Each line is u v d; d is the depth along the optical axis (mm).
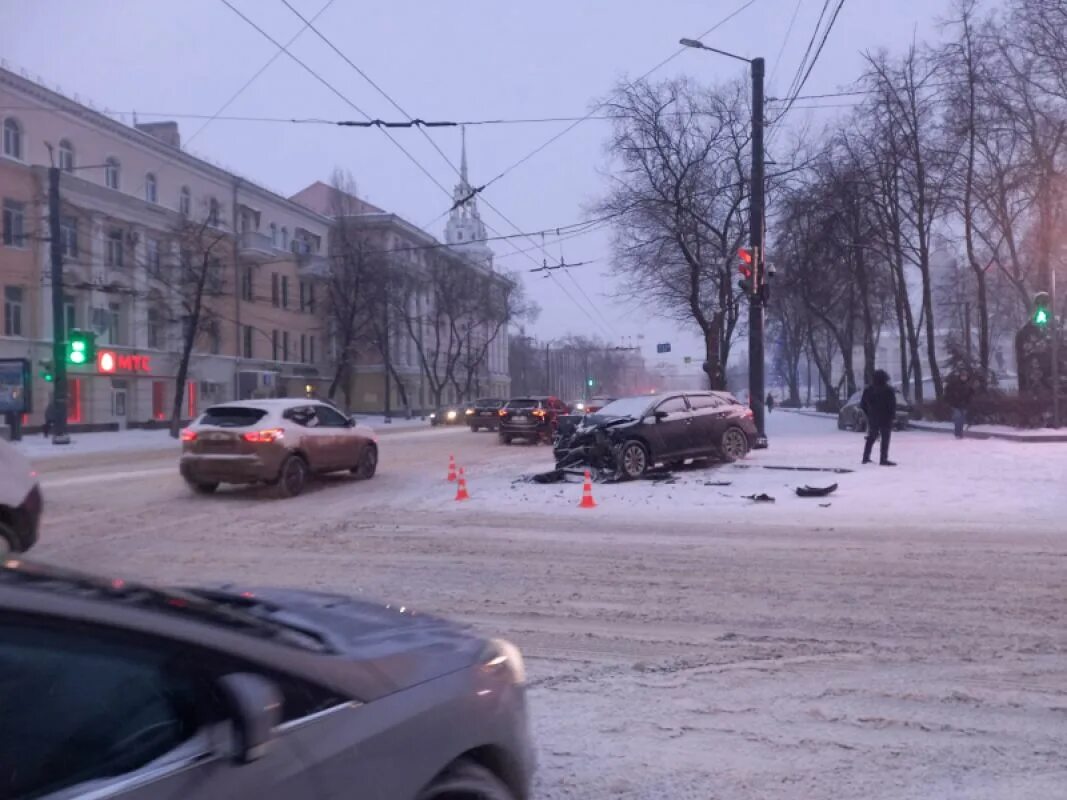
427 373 67562
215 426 15852
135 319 47469
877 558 9766
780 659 6398
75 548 11070
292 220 61719
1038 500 13430
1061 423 27938
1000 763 4680
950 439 26625
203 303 49938
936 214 38000
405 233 69312
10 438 35219
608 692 5762
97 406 45406
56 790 2344
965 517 12297
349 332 57375
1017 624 7184
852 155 36281
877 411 18234
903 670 6121
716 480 16438
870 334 43094
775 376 107875
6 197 39812
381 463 22812
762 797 4340
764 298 23047
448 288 65500
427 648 3408
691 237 34188
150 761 2479
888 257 40625
